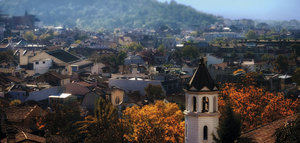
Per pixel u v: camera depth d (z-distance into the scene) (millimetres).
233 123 48875
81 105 140500
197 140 49656
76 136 94938
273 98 86938
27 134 74188
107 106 94250
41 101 154000
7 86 183750
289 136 45344
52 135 91000
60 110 102062
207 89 49344
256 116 83188
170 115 102812
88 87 167750
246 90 90438
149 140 85875
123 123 91000
